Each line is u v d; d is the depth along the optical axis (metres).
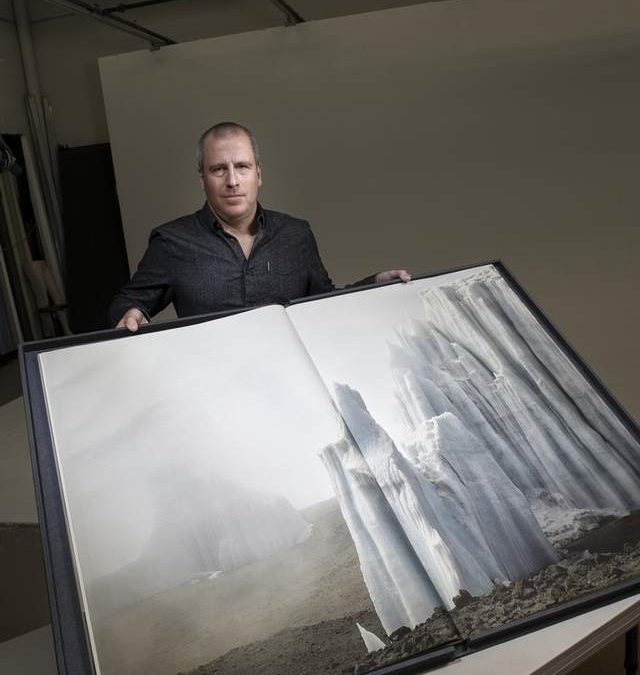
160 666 1.16
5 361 6.17
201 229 2.20
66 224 6.89
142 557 1.26
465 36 5.68
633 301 5.25
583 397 1.69
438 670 1.21
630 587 1.35
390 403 1.60
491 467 1.53
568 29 5.48
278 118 6.11
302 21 5.96
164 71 6.21
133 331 1.59
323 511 1.37
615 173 5.58
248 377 1.54
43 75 7.35
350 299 1.82
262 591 1.26
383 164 6.01
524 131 5.70
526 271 5.84
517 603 1.31
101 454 1.36
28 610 2.56
